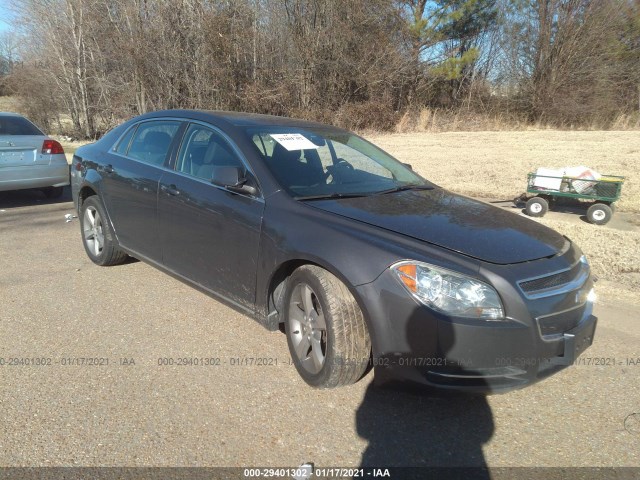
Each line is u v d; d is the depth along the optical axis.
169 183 4.26
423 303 2.78
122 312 4.32
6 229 6.94
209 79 22.77
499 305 2.76
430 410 3.11
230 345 3.81
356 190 3.84
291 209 3.42
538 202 8.41
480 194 10.02
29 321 4.12
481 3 27.06
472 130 25.12
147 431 2.83
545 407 3.18
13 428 2.82
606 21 25.67
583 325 3.05
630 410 3.16
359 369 3.10
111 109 23.52
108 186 4.99
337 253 3.04
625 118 25.50
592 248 6.35
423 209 3.55
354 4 23.88
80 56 23.33
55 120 26.02
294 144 4.11
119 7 22.58
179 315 4.29
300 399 3.16
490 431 2.94
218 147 4.08
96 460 2.60
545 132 22.70
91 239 5.52
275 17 23.73
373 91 24.98
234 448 2.72
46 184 8.28
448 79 27.25
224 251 3.78
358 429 2.91
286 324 3.44
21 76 24.98
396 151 16.47
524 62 27.84
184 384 3.29
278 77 23.84
